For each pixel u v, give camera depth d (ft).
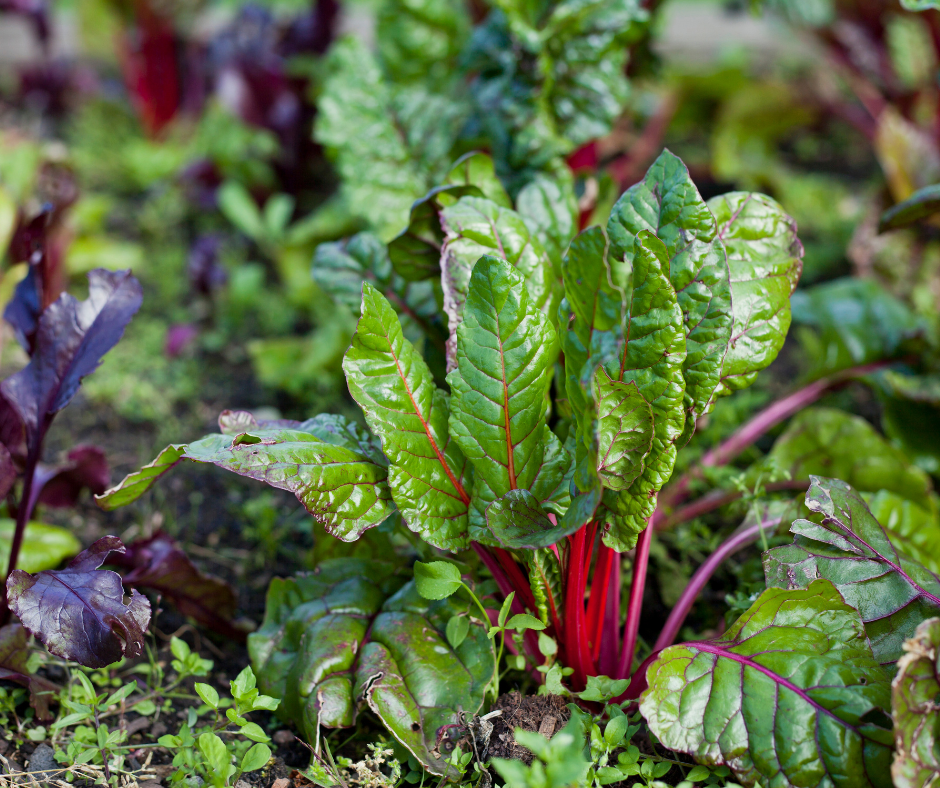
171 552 4.40
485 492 4.11
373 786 4.14
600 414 3.90
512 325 4.02
